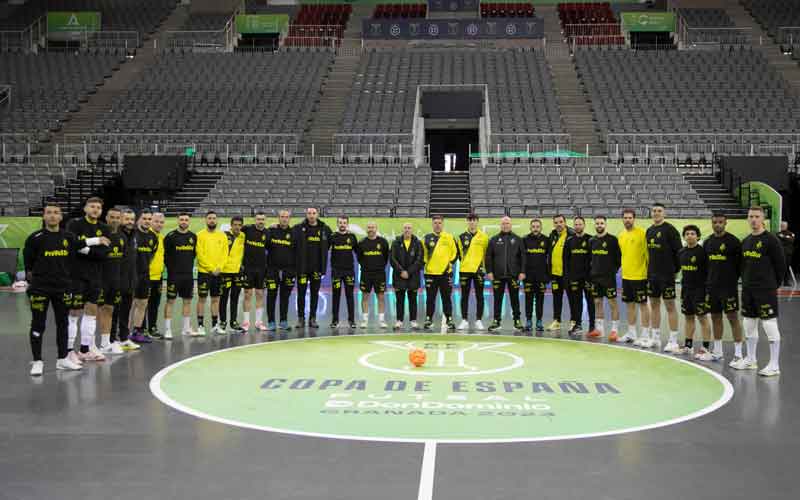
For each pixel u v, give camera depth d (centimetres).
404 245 1148
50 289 783
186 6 3806
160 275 1044
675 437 550
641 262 991
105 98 2834
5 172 2202
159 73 3006
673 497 432
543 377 766
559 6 3969
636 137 2447
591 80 2877
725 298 854
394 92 2839
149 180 2186
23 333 1095
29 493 435
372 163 2408
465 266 1155
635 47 3425
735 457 504
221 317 1105
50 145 2505
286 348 951
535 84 2866
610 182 2139
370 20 3422
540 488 444
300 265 1134
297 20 3788
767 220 1878
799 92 2766
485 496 431
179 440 540
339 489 441
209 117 2645
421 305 1496
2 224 1914
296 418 600
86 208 857
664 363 856
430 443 531
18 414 615
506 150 2439
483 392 694
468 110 2752
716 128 2497
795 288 1856
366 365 830
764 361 876
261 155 2417
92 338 863
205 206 2038
